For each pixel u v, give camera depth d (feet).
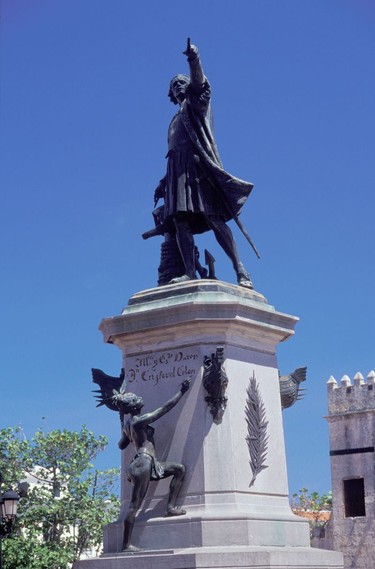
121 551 35.81
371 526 175.01
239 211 39.99
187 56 39.50
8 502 60.64
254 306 37.58
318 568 35.53
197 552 33.60
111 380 39.93
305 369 40.88
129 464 37.27
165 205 40.68
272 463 37.37
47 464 115.96
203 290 37.60
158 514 36.06
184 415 36.52
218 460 35.73
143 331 37.83
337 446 181.98
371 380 180.55
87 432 117.80
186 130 40.78
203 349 36.76
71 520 113.29
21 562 104.42
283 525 36.06
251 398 37.19
